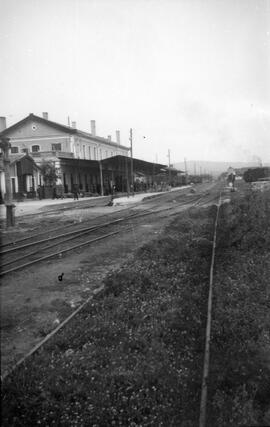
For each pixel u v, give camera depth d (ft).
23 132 180.45
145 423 11.24
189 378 13.15
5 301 21.95
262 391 12.58
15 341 16.58
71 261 32.37
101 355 14.90
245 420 11.10
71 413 11.64
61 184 148.46
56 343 15.93
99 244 40.52
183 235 42.32
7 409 11.56
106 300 20.72
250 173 190.39
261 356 14.51
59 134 177.78
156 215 71.05
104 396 12.23
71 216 74.33
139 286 23.13
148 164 185.98
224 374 13.23
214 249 32.86
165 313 18.65
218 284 22.59
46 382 12.93
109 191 176.14
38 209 92.02
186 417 11.35
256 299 20.44
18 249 39.24
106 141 232.12
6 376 13.08
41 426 11.18
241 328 16.74
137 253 33.37
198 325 17.19
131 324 17.75
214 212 64.28
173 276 25.35
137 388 12.77
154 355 14.75
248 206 59.93
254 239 35.63
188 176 390.01
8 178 59.06
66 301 21.67
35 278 26.94
